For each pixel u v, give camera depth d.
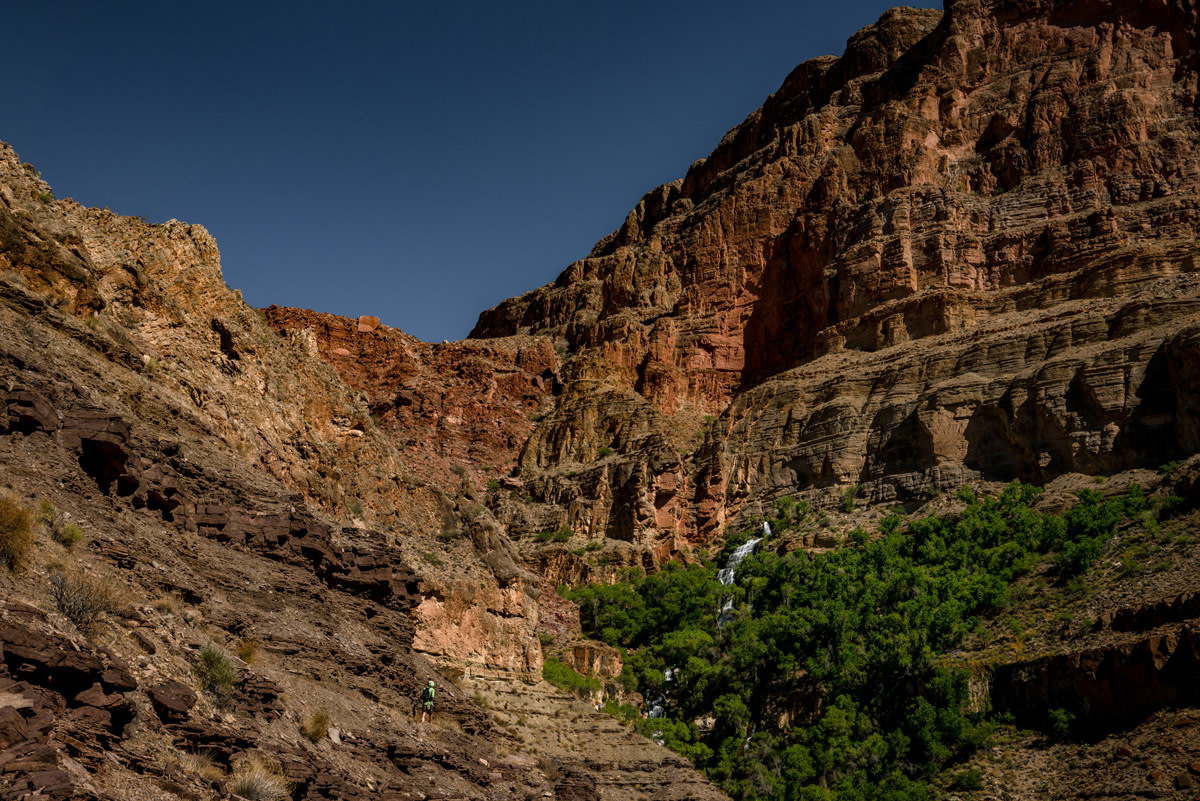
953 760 63.53
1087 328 104.62
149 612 22.94
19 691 16.03
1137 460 91.19
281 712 25.44
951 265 133.38
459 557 55.78
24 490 23.88
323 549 37.41
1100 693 60.84
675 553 113.94
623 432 138.50
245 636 28.28
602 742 52.47
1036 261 129.25
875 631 76.19
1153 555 73.19
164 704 19.73
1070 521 83.25
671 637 86.38
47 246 37.53
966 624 74.12
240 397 44.84
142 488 29.20
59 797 14.39
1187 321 97.25
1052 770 59.09
